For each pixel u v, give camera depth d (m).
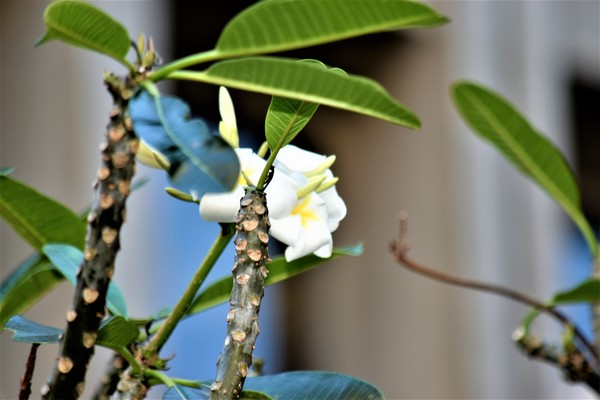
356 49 7.58
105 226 1.58
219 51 1.68
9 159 5.01
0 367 4.79
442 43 7.78
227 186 1.28
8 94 5.07
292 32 1.68
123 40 1.63
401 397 7.52
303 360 7.82
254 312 1.38
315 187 1.60
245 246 1.40
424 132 7.73
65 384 1.54
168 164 1.58
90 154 5.10
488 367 7.38
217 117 7.09
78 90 5.11
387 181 7.80
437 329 7.45
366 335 7.79
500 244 7.75
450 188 7.58
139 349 1.60
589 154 9.27
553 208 8.15
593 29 9.07
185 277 5.96
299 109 1.51
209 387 1.56
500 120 2.86
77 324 1.54
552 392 7.73
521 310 7.69
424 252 7.62
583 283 2.57
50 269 2.09
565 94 8.77
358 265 7.88
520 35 8.35
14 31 5.16
